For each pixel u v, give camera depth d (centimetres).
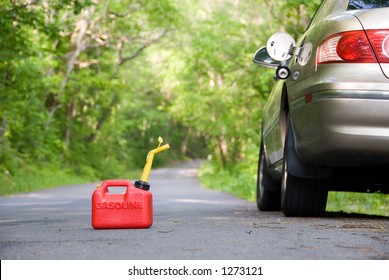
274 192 926
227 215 811
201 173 5181
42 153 3356
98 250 415
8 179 2169
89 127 4550
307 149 637
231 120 3588
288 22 1953
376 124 570
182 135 9912
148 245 437
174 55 3944
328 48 596
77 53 3328
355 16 594
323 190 693
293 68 673
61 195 1870
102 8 3400
